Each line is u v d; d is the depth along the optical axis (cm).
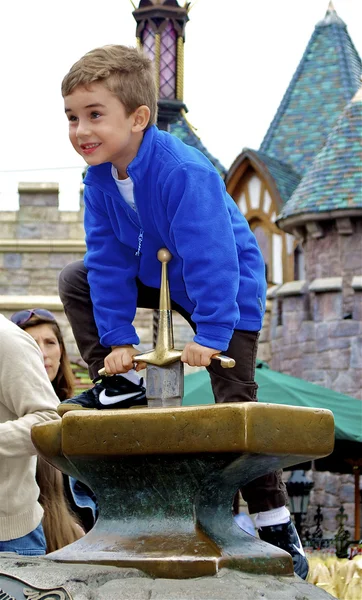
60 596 271
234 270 318
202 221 316
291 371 2066
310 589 296
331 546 1474
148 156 321
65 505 529
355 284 1988
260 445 277
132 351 341
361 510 1953
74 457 291
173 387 307
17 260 2011
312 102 2661
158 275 346
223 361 310
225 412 275
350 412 1305
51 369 598
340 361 2002
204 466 283
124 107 313
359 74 2736
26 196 2031
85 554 288
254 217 2455
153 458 284
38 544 464
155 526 291
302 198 2042
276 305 2119
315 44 2770
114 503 299
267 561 298
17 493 453
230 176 2478
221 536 295
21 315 594
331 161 2064
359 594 587
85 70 309
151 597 267
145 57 320
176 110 1179
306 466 1478
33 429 311
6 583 277
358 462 1428
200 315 315
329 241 2031
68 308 375
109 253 347
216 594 269
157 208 325
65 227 2027
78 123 314
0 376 449
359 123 2119
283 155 2566
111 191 332
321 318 2031
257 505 366
